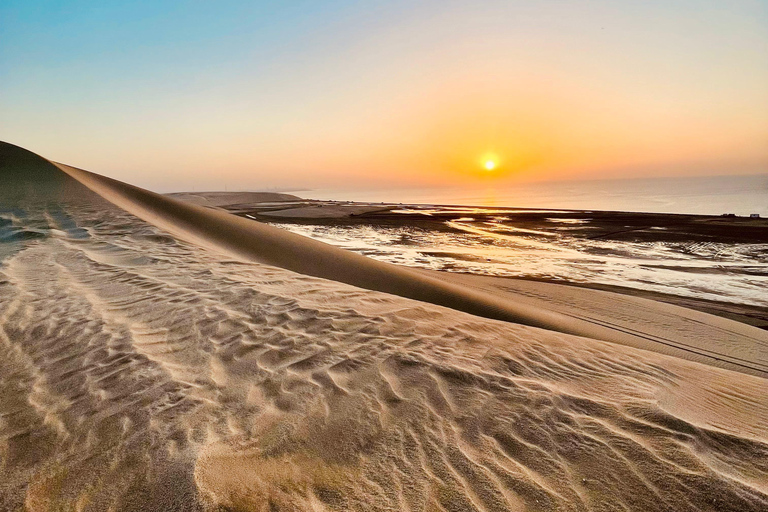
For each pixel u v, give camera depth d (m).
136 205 14.70
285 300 4.86
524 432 2.34
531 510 1.78
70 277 5.90
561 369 3.39
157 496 1.82
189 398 2.70
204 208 17.39
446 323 4.43
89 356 3.37
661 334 9.29
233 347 3.55
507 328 4.67
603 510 1.76
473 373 3.09
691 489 1.84
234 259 7.63
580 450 2.16
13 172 14.52
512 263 19.95
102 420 2.46
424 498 1.86
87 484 1.93
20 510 1.79
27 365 3.24
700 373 3.90
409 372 3.08
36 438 2.30
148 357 3.34
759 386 3.82
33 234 8.91
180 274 6.18
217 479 1.90
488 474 2.01
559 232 31.33
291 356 3.38
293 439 2.27
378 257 21.55
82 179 15.96
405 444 2.25
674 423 2.37
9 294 5.00
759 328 10.10
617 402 2.71
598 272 17.70
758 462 2.05
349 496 1.87
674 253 22.00
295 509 1.77
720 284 15.28
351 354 3.40
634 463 2.04
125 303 4.74
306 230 34.47
